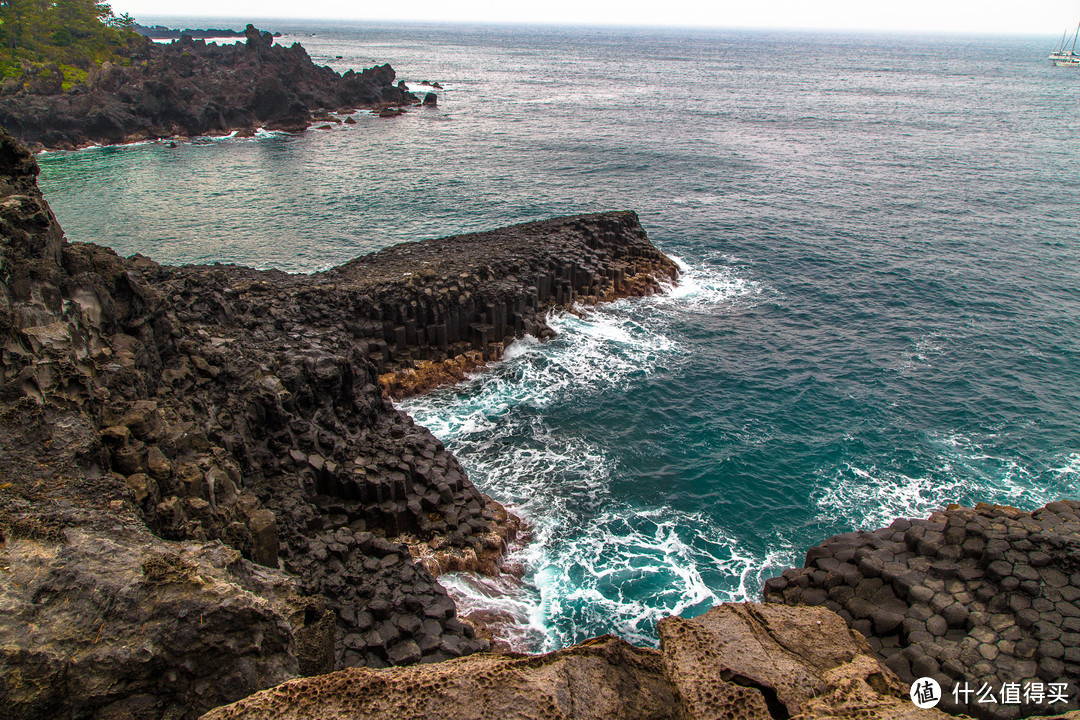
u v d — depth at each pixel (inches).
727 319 2092.8
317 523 1065.5
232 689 507.2
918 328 2033.7
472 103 6919.3
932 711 483.5
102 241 2650.1
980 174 3934.5
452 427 1518.2
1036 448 1450.5
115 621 490.0
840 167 4114.2
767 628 630.5
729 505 1289.4
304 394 1238.9
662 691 502.6
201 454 919.7
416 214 3088.1
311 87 6102.4
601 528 1230.3
